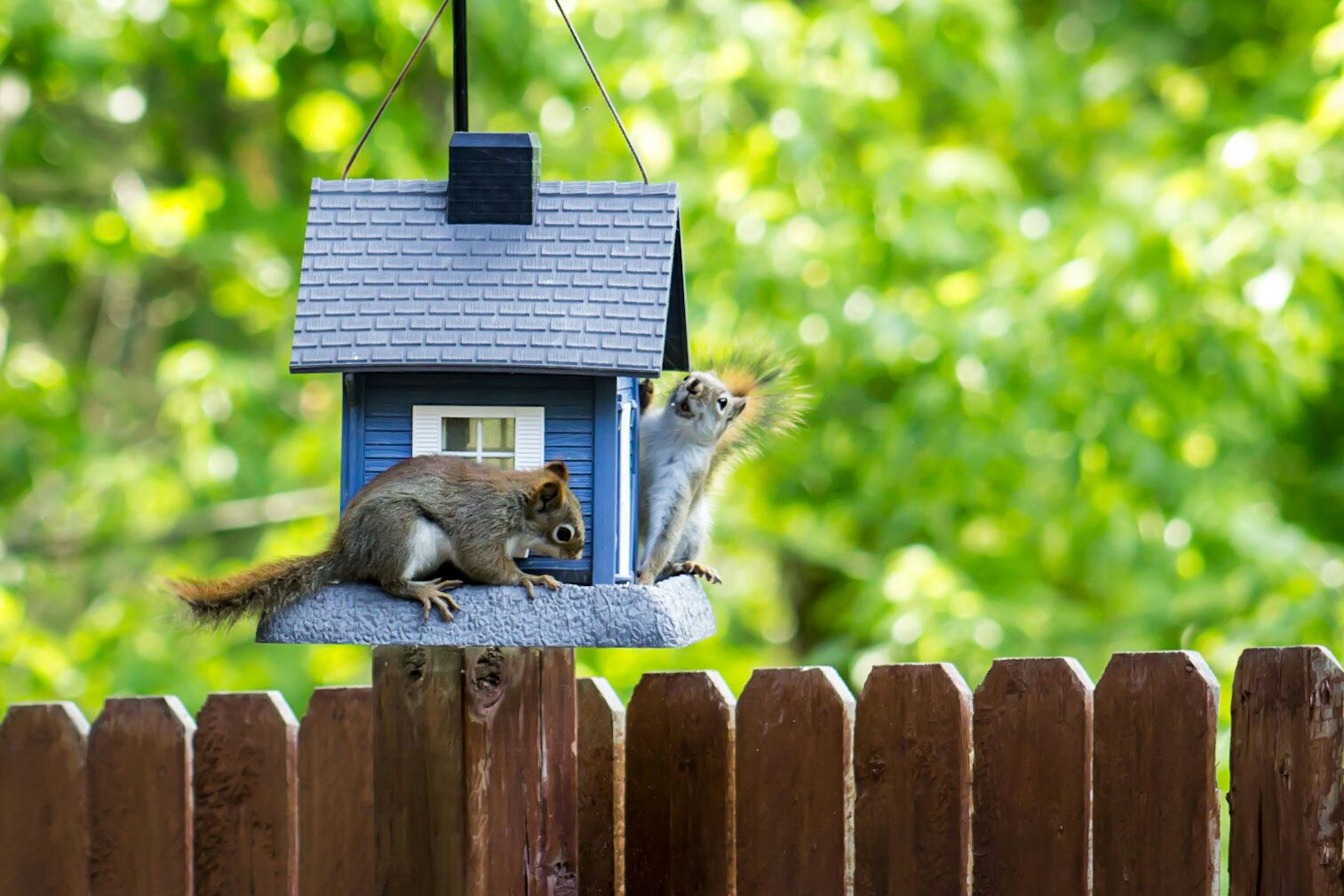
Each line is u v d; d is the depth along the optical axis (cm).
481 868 743
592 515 706
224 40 1617
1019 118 1850
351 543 679
